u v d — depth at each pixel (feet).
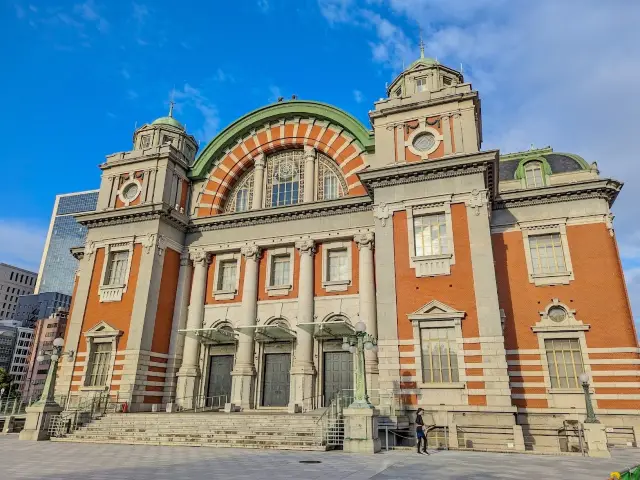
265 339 88.94
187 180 104.78
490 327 66.69
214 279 96.53
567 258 78.28
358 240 86.69
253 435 61.00
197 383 89.81
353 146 95.09
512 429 61.41
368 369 79.25
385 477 34.78
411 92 88.22
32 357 324.80
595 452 52.31
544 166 85.81
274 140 102.12
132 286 90.33
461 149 77.66
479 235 71.56
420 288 72.38
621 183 78.84
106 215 96.07
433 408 65.36
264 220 94.79
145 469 39.22
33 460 45.62
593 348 72.54
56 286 492.54
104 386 84.07
